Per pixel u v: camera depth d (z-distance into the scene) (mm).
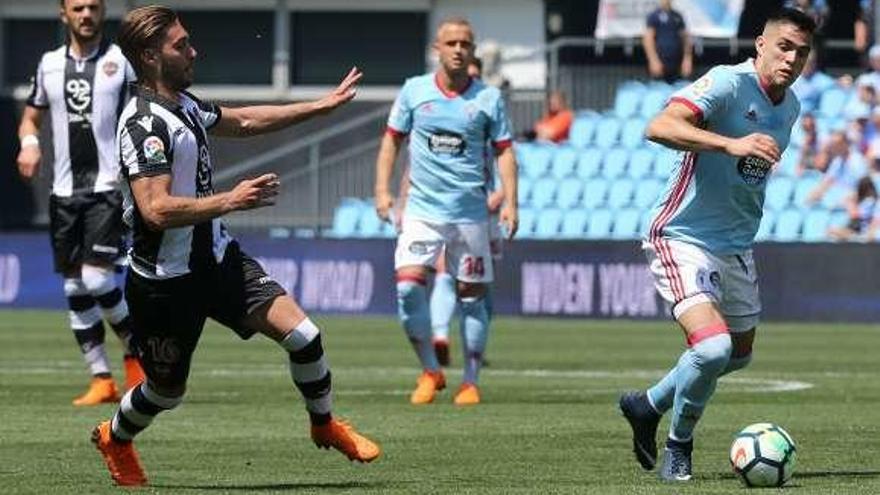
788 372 42875
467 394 34500
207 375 41781
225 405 33656
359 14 89188
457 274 34781
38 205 85562
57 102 34188
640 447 22953
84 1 33781
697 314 21641
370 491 21234
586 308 65500
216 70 90250
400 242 34875
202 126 20484
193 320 20688
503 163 35062
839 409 32969
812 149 70875
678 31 75000
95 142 34062
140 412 21219
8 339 54062
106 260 33781
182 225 19594
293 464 24266
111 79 34031
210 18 90062
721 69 21797
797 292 63188
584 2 83312
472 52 34812
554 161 74250
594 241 65312
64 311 69812
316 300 68000
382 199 35281
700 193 21922
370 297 67438
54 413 31812
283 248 68312
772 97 21906
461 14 87438
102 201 33781
